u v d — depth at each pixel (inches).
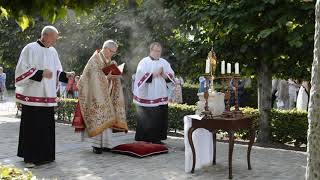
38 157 249.4
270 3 290.7
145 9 387.2
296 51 307.0
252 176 227.5
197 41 351.6
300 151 308.5
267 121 347.3
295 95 510.6
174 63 387.2
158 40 394.9
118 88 296.0
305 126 334.3
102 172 235.1
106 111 283.3
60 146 314.3
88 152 292.5
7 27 485.1
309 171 86.4
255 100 600.7
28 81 244.1
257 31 310.8
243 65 347.9
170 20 373.7
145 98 323.3
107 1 120.6
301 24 297.1
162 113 325.4
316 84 84.7
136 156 277.1
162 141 345.7
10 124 451.8
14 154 283.1
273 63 330.3
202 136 245.0
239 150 307.7
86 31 446.9
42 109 249.8
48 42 250.7
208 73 228.8
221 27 320.2
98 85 282.2
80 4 111.4
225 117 223.6
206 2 342.6
